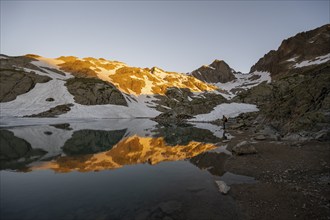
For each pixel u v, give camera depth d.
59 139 23.45
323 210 7.45
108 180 10.12
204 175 11.19
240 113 61.12
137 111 90.44
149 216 6.70
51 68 111.88
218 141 22.95
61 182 9.71
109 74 126.38
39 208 6.98
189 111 67.81
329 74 24.23
